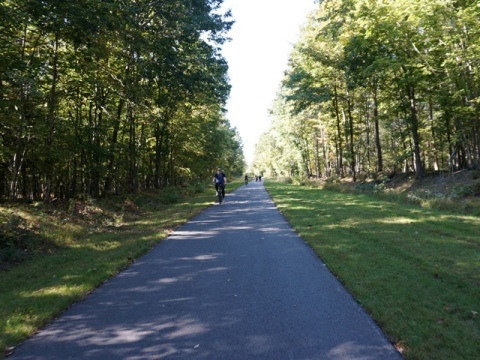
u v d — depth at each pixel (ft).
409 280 18.19
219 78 73.10
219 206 62.54
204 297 17.02
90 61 45.14
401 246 25.98
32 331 13.51
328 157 168.04
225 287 18.42
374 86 91.56
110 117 59.88
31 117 46.29
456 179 64.80
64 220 36.29
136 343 12.51
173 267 22.54
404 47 66.13
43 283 19.13
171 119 87.61
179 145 101.50
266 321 14.12
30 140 48.55
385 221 38.42
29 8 34.65
